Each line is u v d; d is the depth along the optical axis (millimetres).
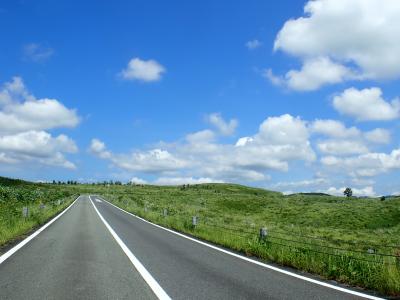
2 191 51250
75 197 100312
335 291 8664
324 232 43406
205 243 18031
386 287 8812
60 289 8250
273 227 42344
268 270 11227
